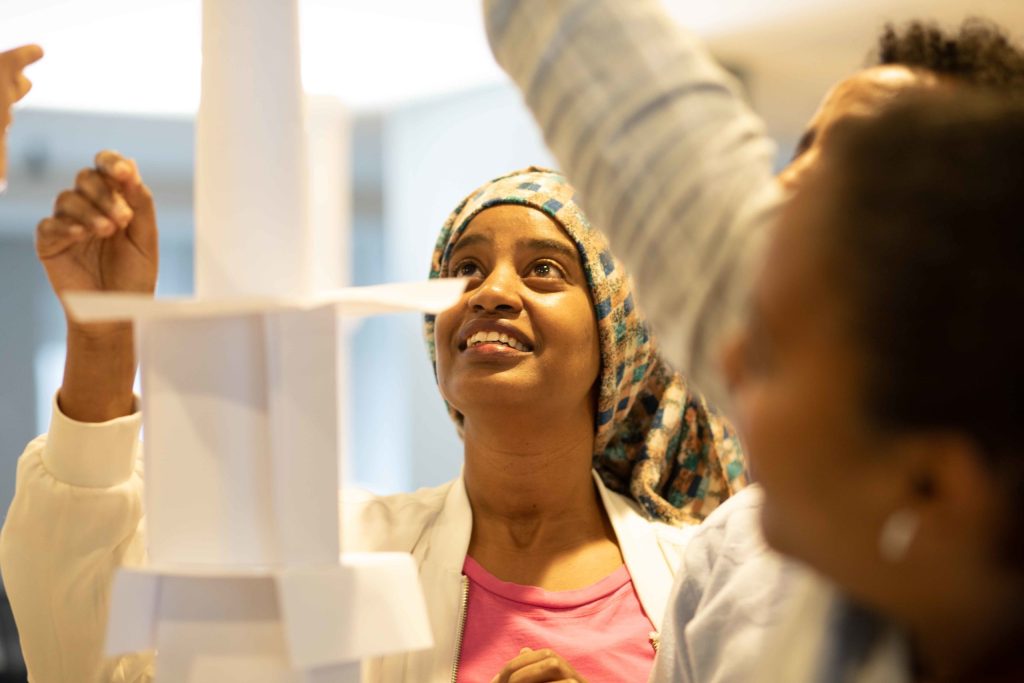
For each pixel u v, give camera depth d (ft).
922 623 1.97
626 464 5.87
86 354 3.71
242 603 2.69
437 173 21.09
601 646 4.84
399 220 21.84
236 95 2.67
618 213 2.60
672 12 15.29
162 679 2.69
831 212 1.95
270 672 2.66
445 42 16.98
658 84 2.59
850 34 15.90
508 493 5.24
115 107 20.10
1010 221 1.77
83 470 3.87
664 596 5.03
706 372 2.52
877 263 1.83
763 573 3.69
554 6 2.73
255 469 2.69
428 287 2.70
